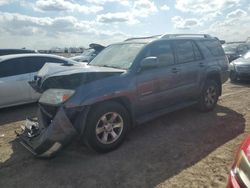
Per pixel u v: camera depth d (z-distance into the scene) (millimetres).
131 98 4551
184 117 6113
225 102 7508
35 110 7359
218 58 6754
